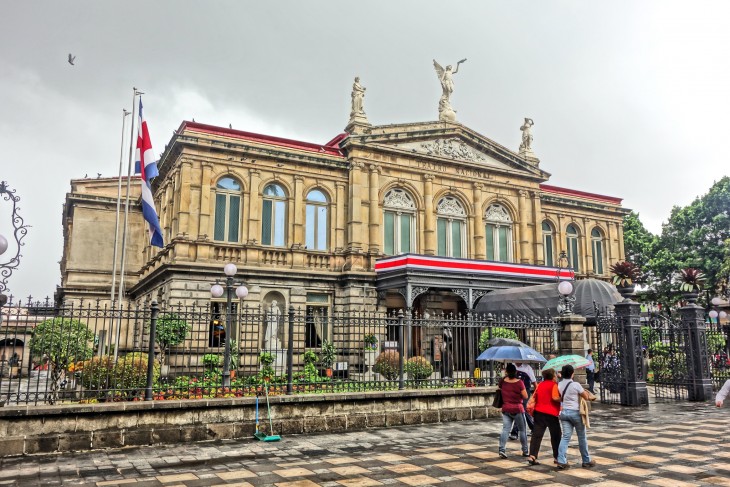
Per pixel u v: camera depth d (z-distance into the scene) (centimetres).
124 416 1195
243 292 1817
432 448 1188
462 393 1591
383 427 1459
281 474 961
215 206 2800
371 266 3034
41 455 1106
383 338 2900
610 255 4078
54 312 1248
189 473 968
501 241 3541
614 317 2023
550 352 1984
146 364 1444
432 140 3319
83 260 3662
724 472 980
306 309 2816
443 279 2870
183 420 1248
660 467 1016
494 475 959
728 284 4256
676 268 4694
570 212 3947
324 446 1208
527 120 3762
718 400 952
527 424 1289
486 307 2853
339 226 3059
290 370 1427
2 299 1177
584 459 1023
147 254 3516
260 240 2869
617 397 2080
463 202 3416
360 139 3069
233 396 1372
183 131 2770
